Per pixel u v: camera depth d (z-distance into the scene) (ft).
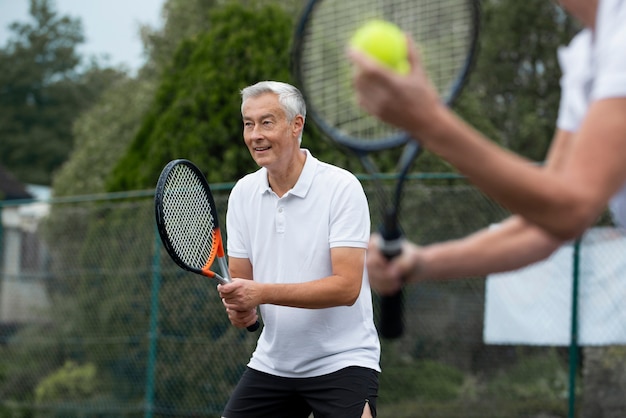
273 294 10.73
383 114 4.29
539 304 20.76
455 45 5.97
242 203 11.66
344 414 11.10
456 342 23.13
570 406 20.31
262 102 11.12
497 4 55.26
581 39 5.65
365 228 11.08
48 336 25.90
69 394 24.97
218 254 11.83
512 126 53.01
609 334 20.02
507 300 21.17
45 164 117.80
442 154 4.34
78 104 122.52
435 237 23.65
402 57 5.20
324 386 11.25
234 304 10.72
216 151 26.08
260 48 26.81
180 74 28.25
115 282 24.73
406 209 23.80
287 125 11.14
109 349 24.68
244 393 11.74
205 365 22.72
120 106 54.13
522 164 4.41
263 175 11.51
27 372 26.11
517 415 22.16
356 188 11.12
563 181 4.42
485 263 5.76
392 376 23.61
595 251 20.26
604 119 4.51
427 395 23.20
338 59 6.47
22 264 27.45
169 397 23.04
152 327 23.22
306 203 11.18
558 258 20.57
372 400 11.23
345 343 11.27
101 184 45.62
